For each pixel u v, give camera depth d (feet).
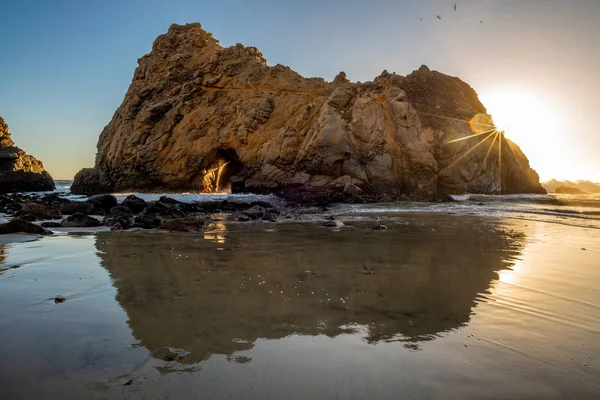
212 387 7.00
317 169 71.51
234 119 84.58
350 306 11.78
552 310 11.59
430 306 11.89
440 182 76.59
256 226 34.04
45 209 39.68
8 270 15.88
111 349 8.49
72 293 12.68
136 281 14.37
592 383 7.32
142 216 34.65
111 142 99.71
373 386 7.11
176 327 9.87
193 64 101.76
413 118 77.71
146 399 6.61
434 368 7.84
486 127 84.12
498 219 40.81
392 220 39.73
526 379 7.46
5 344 8.61
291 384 7.14
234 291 13.20
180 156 82.89
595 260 19.15
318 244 23.79
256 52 101.71
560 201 65.57
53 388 6.90
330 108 75.56
